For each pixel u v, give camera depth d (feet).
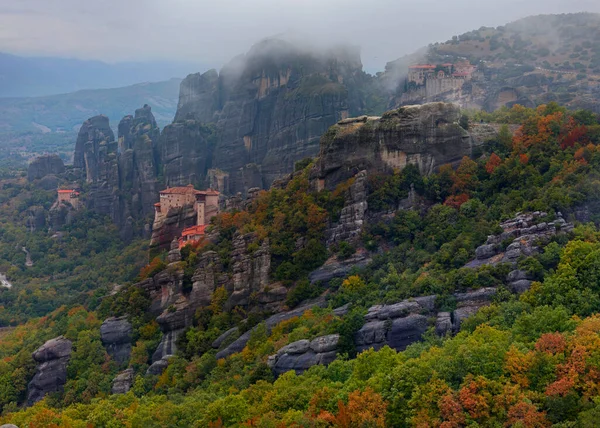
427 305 433.48
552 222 463.01
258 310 573.33
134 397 468.75
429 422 321.52
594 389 309.42
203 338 566.36
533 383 326.85
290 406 379.55
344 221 584.81
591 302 378.12
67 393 556.92
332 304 512.63
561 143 576.20
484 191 565.94
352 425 334.24
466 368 339.98
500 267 433.48
